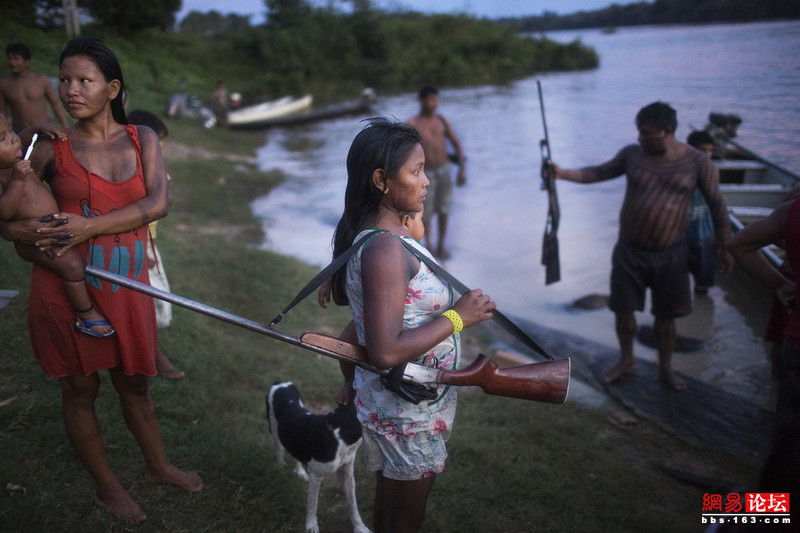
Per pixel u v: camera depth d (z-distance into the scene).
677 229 4.48
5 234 2.22
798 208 2.59
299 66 35.34
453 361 2.13
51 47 19.14
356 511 2.98
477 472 3.56
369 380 2.11
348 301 2.29
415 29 44.59
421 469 2.14
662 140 4.32
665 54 30.00
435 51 40.28
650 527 3.14
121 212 2.43
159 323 4.60
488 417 4.29
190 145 15.12
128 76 22.02
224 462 3.30
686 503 3.43
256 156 16.08
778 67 13.77
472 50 41.22
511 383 2.05
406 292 1.89
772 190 7.38
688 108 12.38
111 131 2.53
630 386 4.81
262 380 4.43
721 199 4.42
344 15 40.03
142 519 2.79
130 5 29.19
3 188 2.25
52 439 3.19
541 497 3.38
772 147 8.48
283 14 38.81
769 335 3.88
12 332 4.09
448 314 1.92
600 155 14.09
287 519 3.04
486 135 17.55
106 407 3.53
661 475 3.73
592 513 3.26
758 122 9.50
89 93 2.37
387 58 39.25
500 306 6.37
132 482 3.02
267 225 9.45
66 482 2.96
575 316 6.14
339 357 2.05
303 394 4.37
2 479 2.85
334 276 2.24
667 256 4.52
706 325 5.85
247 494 3.12
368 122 2.06
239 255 7.01
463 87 35.88
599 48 46.69
